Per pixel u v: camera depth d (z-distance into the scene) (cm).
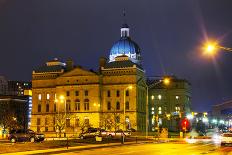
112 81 18588
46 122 19212
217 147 6731
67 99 18762
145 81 19638
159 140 9981
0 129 15725
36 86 19712
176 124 19362
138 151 5806
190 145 7431
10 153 5488
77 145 7431
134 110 18012
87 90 18538
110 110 18400
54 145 6981
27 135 8556
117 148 6644
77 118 18388
